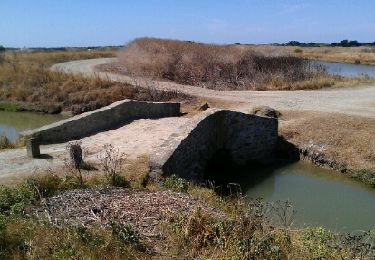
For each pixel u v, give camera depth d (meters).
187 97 22.45
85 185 9.39
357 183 13.57
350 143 15.18
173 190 9.23
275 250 6.02
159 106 18.28
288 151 15.96
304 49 72.94
